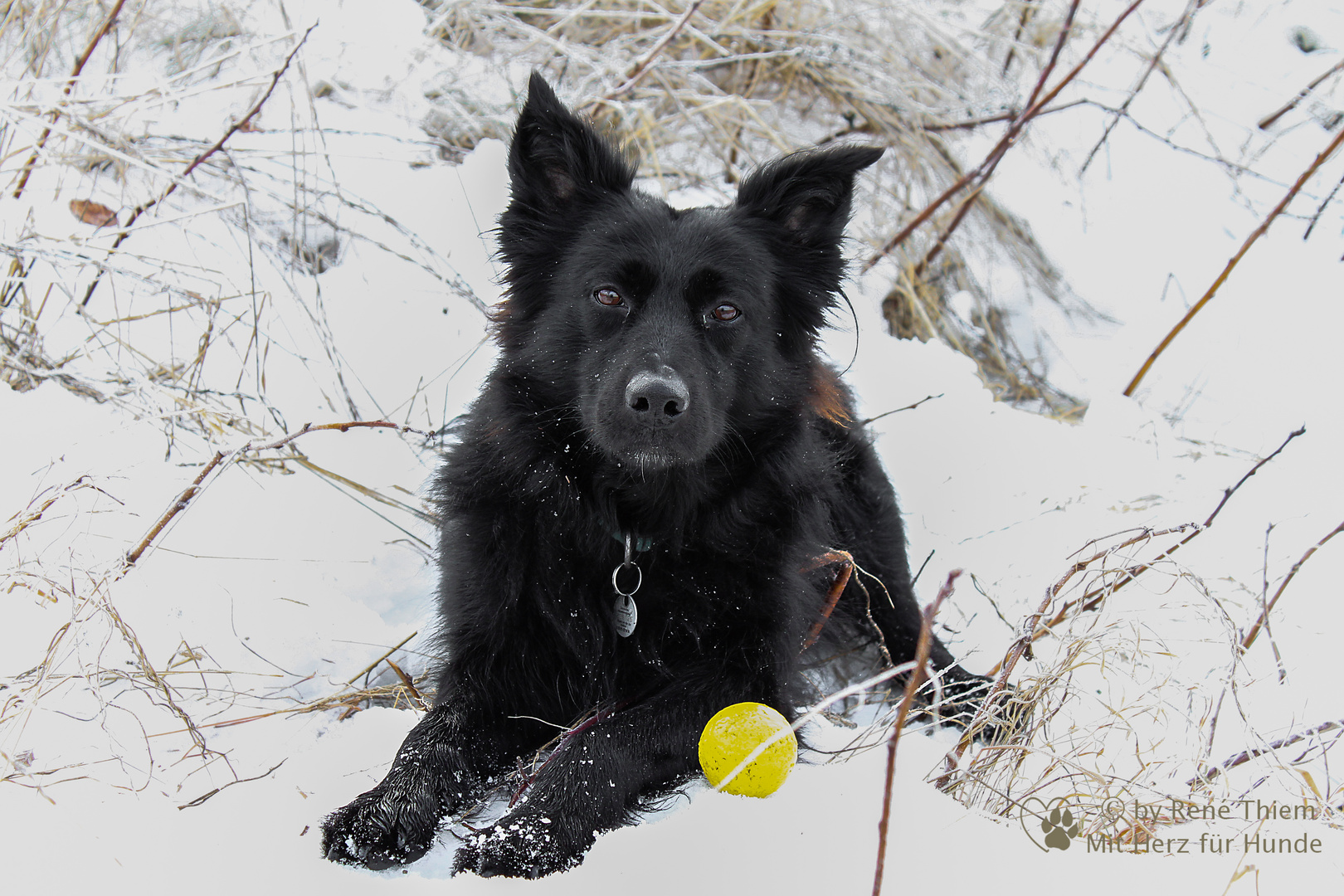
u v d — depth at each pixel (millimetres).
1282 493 4914
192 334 4848
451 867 2678
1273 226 6750
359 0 6219
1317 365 5934
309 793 2848
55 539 3613
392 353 5070
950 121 6785
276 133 5512
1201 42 7785
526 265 3859
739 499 3588
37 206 4918
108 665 3143
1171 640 3633
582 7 6480
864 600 4473
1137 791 2859
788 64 6695
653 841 2568
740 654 3410
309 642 3684
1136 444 5406
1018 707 3186
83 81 4840
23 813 2477
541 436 3604
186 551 3812
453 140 6102
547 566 3500
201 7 6090
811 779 2811
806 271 4004
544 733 3484
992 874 2492
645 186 6199
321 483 4375
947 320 6512
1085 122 7309
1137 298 6625
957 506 5117
